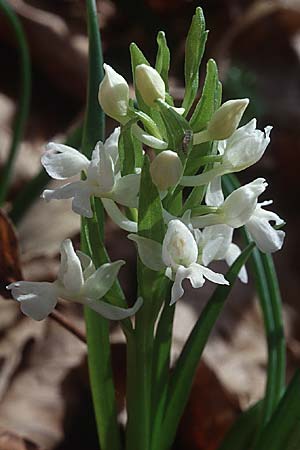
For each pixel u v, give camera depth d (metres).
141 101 0.25
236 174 0.58
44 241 0.45
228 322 0.46
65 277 0.25
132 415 0.28
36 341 0.40
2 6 0.40
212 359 0.44
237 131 0.25
